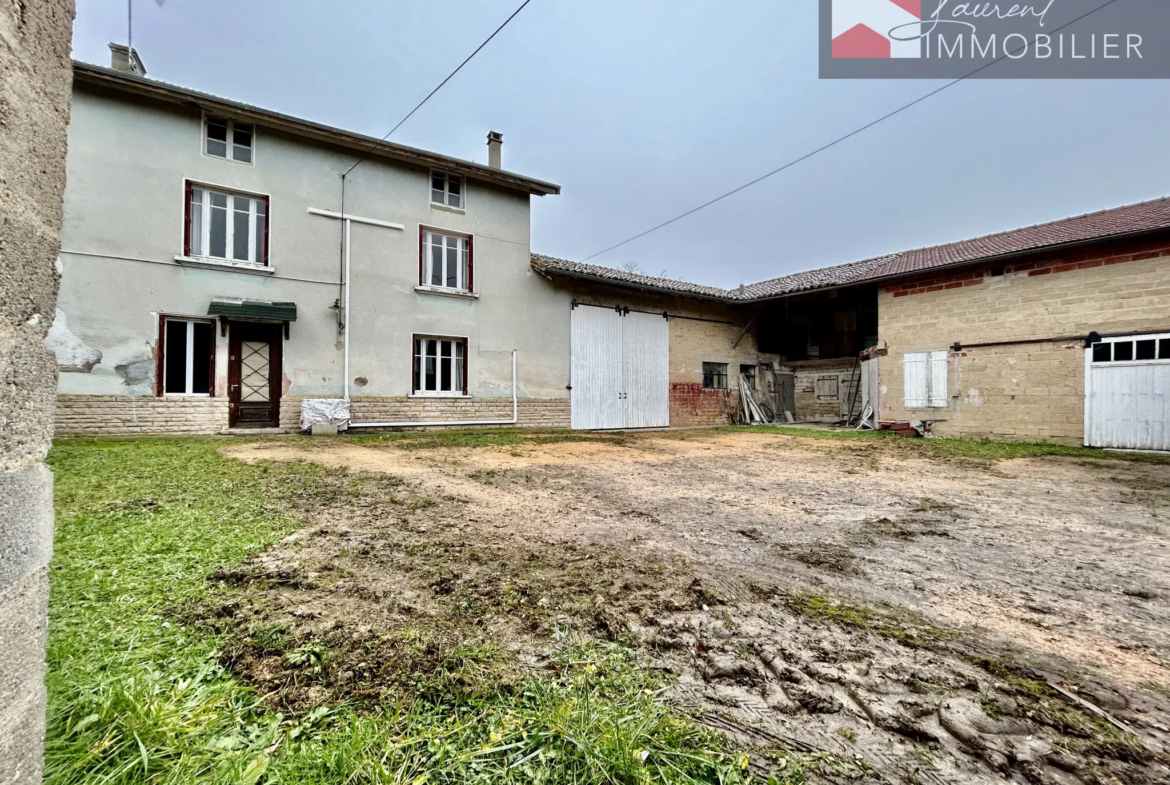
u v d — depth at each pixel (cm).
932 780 123
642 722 135
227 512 335
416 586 230
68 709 124
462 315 1103
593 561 277
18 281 72
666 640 189
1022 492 504
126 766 108
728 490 503
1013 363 969
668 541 324
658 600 226
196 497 371
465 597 221
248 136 893
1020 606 231
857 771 125
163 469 474
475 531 327
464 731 131
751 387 1606
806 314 1573
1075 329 897
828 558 295
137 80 764
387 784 110
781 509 423
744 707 150
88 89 757
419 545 291
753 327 1616
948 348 1056
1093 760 131
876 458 741
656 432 1190
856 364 1432
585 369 1267
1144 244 828
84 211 750
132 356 781
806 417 1555
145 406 789
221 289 852
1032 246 927
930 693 159
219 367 852
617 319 1327
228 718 130
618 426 1311
